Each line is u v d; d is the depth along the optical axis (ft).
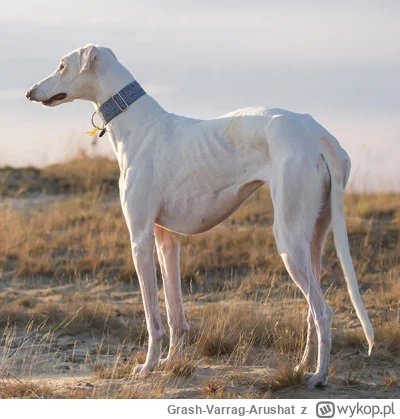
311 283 27.32
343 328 38.81
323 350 27.68
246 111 29.25
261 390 28.22
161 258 32.53
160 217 30.76
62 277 53.98
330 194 27.76
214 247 57.26
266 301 43.42
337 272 51.83
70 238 61.93
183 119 31.14
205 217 29.99
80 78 32.42
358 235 58.44
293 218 27.27
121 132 31.65
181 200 30.09
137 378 30.12
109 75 32.07
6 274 54.80
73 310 43.04
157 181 30.37
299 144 27.43
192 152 29.63
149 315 30.68
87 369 33.12
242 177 28.86
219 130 29.37
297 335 35.68
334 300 44.78
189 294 48.88
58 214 68.44
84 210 70.59
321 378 27.94
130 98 31.76
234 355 33.65
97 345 37.55
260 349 34.81
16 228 63.62
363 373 31.01
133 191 30.55
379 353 33.37
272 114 28.40
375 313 41.86
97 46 32.65
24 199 78.48
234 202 29.48
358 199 71.72
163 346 36.37
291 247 27.25
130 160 31.04
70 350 36.86
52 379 31.04
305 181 27.14
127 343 38.01
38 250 59.26
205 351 34.12
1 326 41.19
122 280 52.75
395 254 54.49
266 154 28.12
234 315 38.40
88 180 81.76
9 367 32.89
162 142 30.58
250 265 53.88
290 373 28.53
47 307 43.27
